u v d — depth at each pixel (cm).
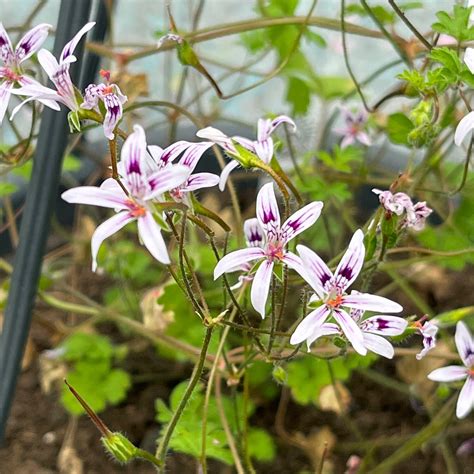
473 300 30
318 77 32
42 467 25
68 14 17
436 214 32
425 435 22
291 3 27
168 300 24
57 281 25
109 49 24
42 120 18
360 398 27
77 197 13
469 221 27
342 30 21
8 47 16
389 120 21
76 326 28
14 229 26
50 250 33
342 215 28
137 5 36
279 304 17
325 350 20
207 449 20
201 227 15
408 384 27
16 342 20
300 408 26
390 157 32
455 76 17
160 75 36
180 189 14
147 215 13
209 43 36
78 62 17
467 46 21
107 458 25
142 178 13
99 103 15
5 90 16
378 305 14
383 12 24
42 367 26
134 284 29
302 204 17
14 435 25
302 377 24
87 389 25
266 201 15
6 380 20
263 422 26
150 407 26
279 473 25
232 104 38
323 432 25
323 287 14
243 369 19
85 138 30
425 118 18
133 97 25
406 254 32
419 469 25
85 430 25
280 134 29
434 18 30
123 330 28
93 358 25
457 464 25
